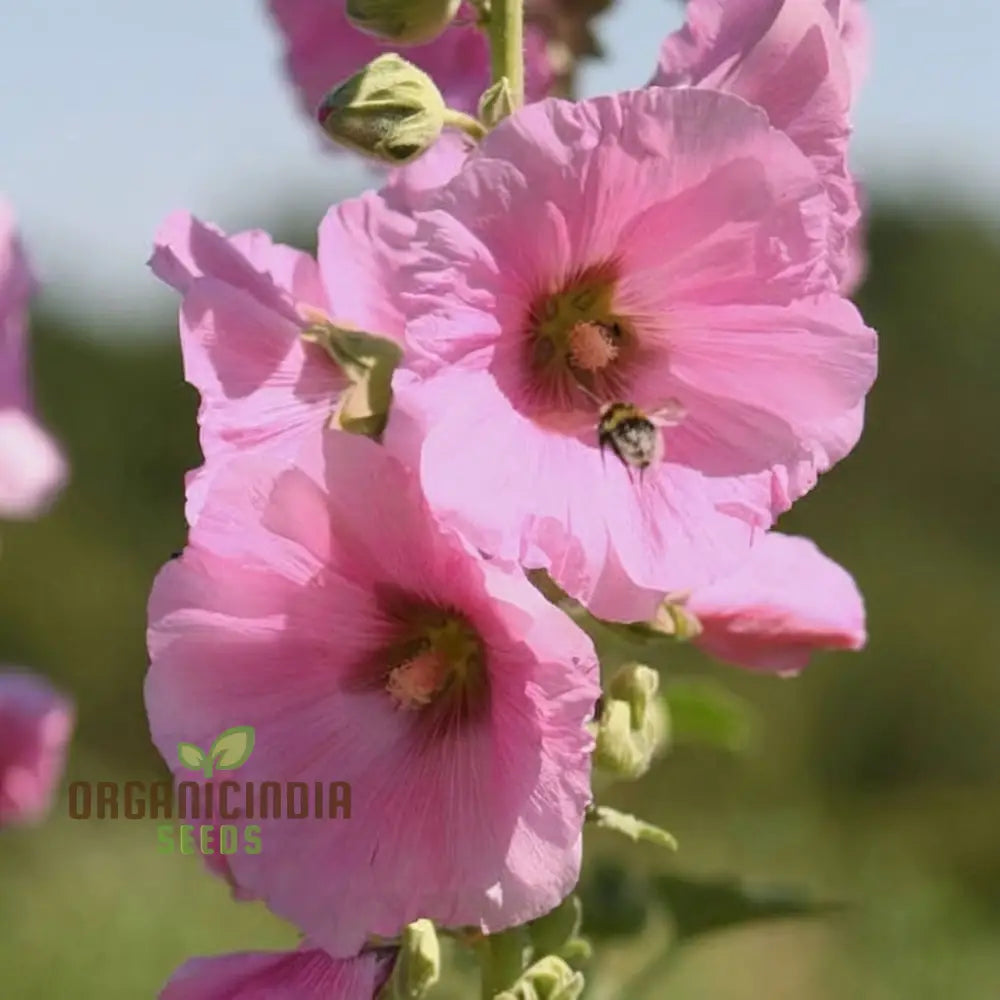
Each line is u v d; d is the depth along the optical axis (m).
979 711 4.82
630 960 1.26
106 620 4.46
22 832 3.42
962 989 3.59
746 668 0.97
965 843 4.41
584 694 0.86
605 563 0.87
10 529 4.50
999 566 5.17
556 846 0.87
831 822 4.54
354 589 0.89
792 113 0.90
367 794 0.89
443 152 0.95
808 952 3.50
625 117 0.86
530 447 0.88
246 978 0.92
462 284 0.87
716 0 0.90
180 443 4.92
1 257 1.15
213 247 0.94
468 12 0.96
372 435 0.92
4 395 1.17
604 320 0.90
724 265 0.88
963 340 5.31
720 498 0.89
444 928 0.94
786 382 0.89
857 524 5.08
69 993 3.09
